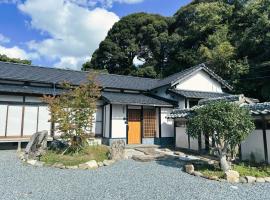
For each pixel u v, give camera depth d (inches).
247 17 1065.5
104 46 1407.5
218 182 278.2
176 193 236.2
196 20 1252.5
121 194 229.9
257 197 227.6
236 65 876.6
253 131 385.4
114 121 580.4
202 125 322.3
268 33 832.3
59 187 248.8
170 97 677.9
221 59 924.0
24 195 223.1
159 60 1416.1
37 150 389.1
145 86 765.3
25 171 314.8
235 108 316.5
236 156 405.1
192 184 268.7
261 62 864.3
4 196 219.8
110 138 568.4
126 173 316.8
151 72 1293.1
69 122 402.3
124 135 588.1
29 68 683.4
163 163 386.9
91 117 420.5
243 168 326.6
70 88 474.0
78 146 409.7
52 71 706.2
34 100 546.9
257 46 900.0
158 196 226.4
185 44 1268.5
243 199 222.2
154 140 621.3
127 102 564.4
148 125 625.6
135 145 575.8
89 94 420.8
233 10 1174.3
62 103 405.7
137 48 1425.9
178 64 1253.1
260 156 371.2
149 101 615.5
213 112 317.1
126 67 1433.3
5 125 514.3
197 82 714.8
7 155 432.1
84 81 661.3
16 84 580.7
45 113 553.0
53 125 540.7
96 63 1439.5
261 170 319.9
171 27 1498.5
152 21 1481.3
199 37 1205.7
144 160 402.6
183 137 535.5
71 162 350.6
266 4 962.1
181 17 1438.2
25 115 534.6
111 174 309.3
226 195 232.4
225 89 786.8
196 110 363.9
